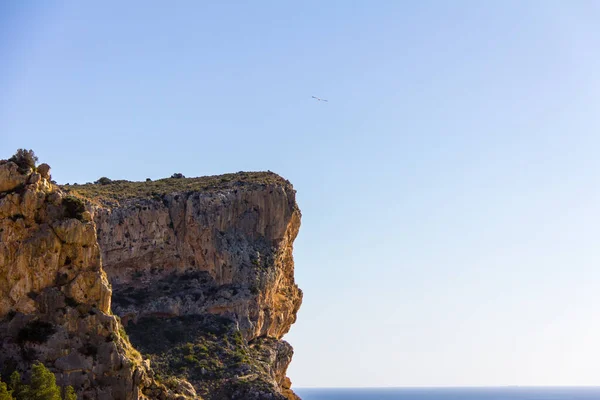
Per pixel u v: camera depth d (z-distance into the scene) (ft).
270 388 512.22
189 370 519.60
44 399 371.35
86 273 409.90
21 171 411.95
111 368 402.11
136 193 591.37
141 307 549.54
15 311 399.03
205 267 572.92
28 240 403.54
